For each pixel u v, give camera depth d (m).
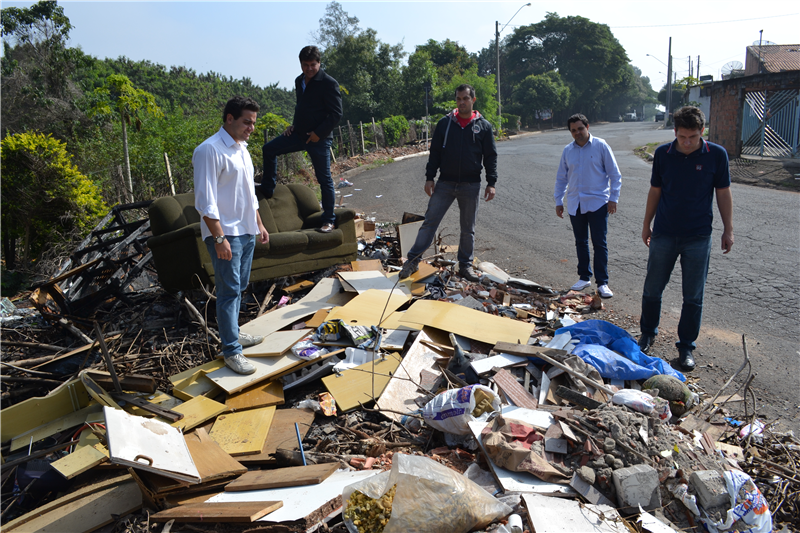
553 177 14.16
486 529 2.23
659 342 4.47
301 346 3.83
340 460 2.84
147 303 5.21
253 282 5.36
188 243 4.59
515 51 63.53
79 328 4.70
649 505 2.40
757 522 2.32
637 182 12.83
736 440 3.01
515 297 5.37
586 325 4.19
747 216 8.89
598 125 52.31
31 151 7.82
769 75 15.80
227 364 3.59
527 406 3.16
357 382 3.55
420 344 3.92
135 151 12.07
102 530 2.35
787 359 4.09
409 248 6.08
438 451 2.91
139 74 50.19
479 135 5.23
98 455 2.69
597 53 60.06
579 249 5.66
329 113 5.43
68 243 7.84
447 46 44.94
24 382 3.59
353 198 12.36
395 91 34.12
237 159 3.47
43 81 17.05
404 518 2.07
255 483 2.55
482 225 9.11
